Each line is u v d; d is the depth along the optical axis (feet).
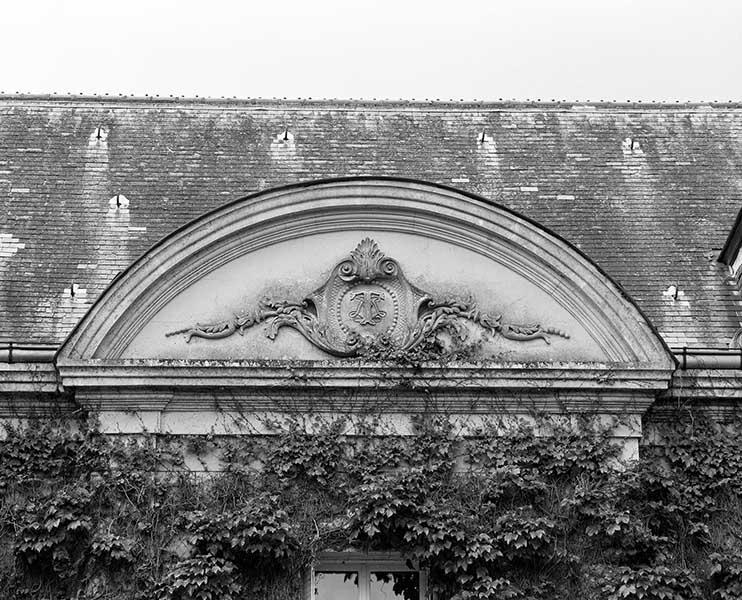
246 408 49.39
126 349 49.44
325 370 49.08
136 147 63.93
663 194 63.41
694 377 50.34
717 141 67.41
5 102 66.23
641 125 67.97
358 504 47.83
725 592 47.88
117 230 58.80
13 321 53.78
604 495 48.57
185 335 49.90
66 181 61.36
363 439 49.47
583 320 50.62
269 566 47.73
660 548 48.32
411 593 49.62
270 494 48.14
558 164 64.80
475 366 49.26
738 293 57.67
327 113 66.85
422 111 67.41
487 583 46.96
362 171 63.31
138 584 46.98
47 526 46.98
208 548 47.01
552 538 48.03
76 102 66.49
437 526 47.44
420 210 51.08
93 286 55.83
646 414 50.75
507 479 48.78
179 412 49.32
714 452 50.37
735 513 49.73
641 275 58.39
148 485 48.19
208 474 48.78
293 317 50.39
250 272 50.83
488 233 51.11
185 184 61.82
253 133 65.36
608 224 61.26
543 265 50.85
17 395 49.24
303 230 51.24
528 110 68.18
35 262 56.65
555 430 49.78
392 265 51.19
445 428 49.57
